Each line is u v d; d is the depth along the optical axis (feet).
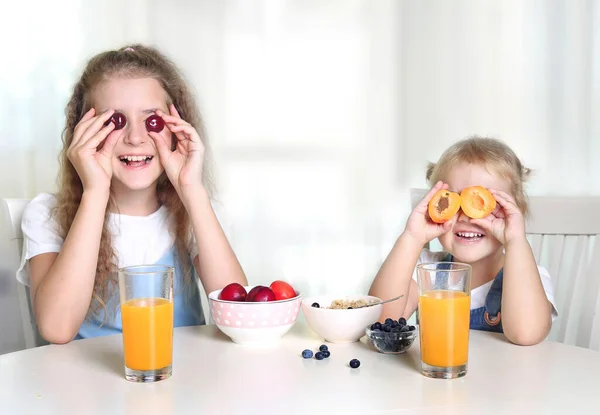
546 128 10.30
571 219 5.38
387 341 3.52
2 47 9.55
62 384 3.10
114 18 9.89
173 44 10.11
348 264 10.61
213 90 10.25
